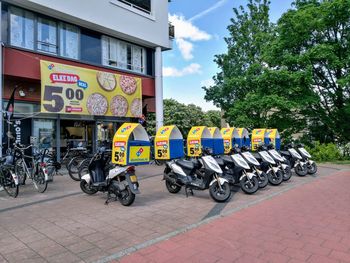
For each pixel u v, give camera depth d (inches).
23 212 220.7
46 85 406.3
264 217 204.8
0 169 288.7
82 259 140.7
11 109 383.2
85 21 455.8
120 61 534.0
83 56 476.4
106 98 479.2
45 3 405.4
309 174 392.2
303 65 600.4
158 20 572.1
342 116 621.0
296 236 169.2
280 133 631.8
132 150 239.8
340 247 153.7
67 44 457.1
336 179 360.2
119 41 534.3
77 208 229.5
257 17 752.3
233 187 299.7
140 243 159.0
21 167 305.1
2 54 375.2
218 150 344.8
